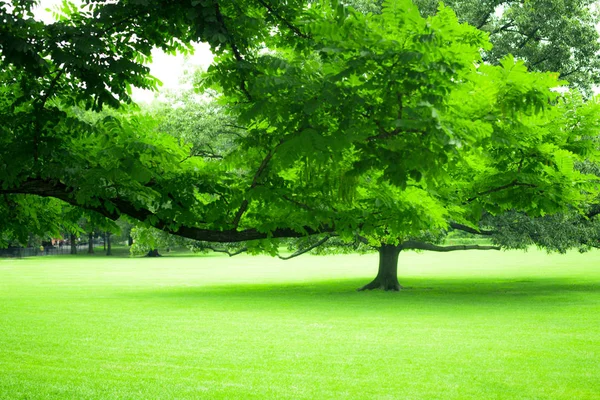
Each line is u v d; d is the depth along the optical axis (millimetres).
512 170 7293
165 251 106688
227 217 7434
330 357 14023
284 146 5145
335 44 5051
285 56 6867
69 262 68312
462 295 29047
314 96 5191
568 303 25000
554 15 24969
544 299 26734
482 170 7422
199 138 24219
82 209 7824
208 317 20922
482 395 10773
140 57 6750
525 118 6492
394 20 4949
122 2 5906
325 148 5031
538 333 17312
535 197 7246
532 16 24969
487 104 5535
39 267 57312
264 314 21844
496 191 7293
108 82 6266
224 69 6012
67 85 6664
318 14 5641
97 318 20625
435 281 38969
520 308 23422
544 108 5797
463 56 5102
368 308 23703
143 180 6047
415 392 10969
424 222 7215
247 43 6273
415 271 50594
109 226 8031
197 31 5727
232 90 6215
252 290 32625
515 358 13852
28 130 6211
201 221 7258
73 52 5680
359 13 5023
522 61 5414
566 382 11656
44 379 11695
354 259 78375
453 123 4980
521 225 26594
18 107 6734
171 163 6836
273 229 7180
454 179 7680
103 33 5805
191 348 15102
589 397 10609
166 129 24938
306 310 23062
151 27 6438
